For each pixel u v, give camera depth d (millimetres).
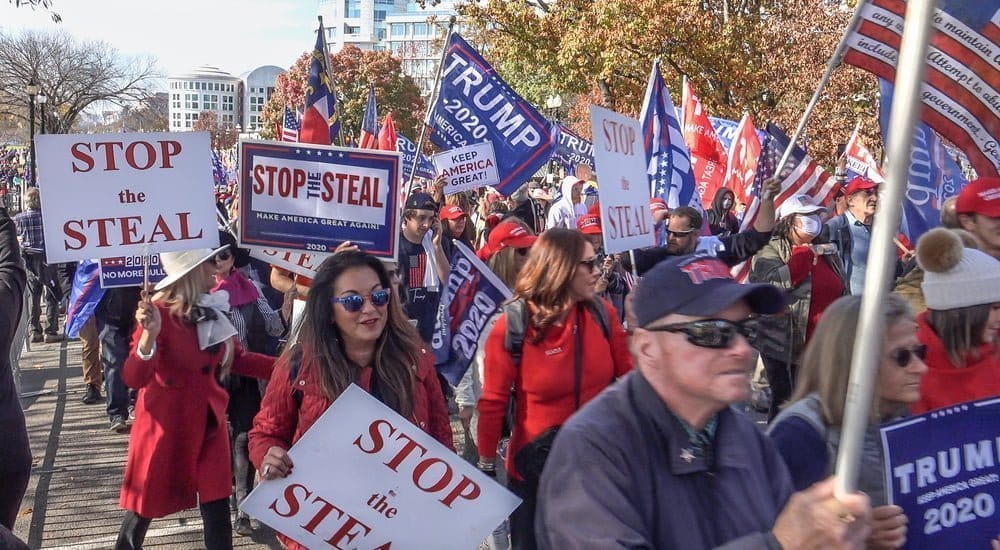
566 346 3783
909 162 1484
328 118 6875
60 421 8484
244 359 4750
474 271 4992
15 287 4086
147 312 4227
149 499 4469
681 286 2023
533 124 8117
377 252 5172
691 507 2018
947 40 4082
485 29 26203
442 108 8070
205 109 170750
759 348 6281
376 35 170375
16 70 50031
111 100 54469
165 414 4453
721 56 20453
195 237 4652
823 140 17688
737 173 9719
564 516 1966
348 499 3219
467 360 5016
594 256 3828
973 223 4176
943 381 3223
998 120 4211
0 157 52750
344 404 3207
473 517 3256
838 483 1611
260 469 3273
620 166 5418
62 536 5688
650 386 2074
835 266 6414
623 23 20922
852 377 1583
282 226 5141
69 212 4598
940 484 2330
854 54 4543
